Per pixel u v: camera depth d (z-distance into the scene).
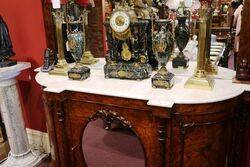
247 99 1.45
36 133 2.47
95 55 1.97
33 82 2.30
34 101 2.37
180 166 1.49
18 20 2.17
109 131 2.19
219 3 1.60
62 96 1.62
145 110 1.46
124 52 1.64
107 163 2.07
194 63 1.79
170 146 1.46
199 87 1.47
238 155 1.57
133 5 1.64
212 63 1.70
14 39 2.24
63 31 1.96
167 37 1.46
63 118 1.70
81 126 1.70
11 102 2.14
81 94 1.61
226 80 1.58
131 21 1.58
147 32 1.69
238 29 1.62
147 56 1.74
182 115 1.39
